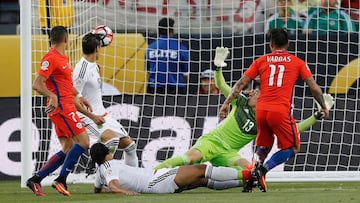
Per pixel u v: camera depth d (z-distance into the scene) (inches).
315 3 1790.1
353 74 1736.0
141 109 1662.2
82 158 1515.7
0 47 1686.8
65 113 1232.8
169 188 1191.6
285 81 1222.9
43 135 1610.5
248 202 1044.5
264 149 1248.8
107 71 1692.9
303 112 1654.8
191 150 1320.1
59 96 1229.7
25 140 1464.1
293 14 1819.6
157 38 1688.0
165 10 1883.6
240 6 1914.4
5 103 1676.9
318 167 1630.2
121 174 1203.9
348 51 1737.2
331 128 1641.2
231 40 1749.5
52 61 1216.2
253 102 1331.2
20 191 1373.0
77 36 1601.9
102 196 1176.8
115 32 1770.4
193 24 1868.8
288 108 1225.4
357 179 1523.1
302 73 1232.8
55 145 1610.5
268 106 1221.7
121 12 1855.3
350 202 1035.3
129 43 1704.0
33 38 1581.0
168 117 1658.5
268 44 1743.4
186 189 1199.6
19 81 1679.4
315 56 1752.0
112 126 1325.0
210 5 1784.0
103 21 1804.9
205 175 1190.3
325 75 1731.1
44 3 1560.0
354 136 1647.4
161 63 1684.3
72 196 1219.9
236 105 1343.5
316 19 1786.4
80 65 1305.4
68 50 1588.3
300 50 1764.3
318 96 1236.5
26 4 1466.5
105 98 1672.0
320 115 1322.6
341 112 1652.3
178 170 1192.8
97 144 1216.2
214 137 1332.4
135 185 1195.9
